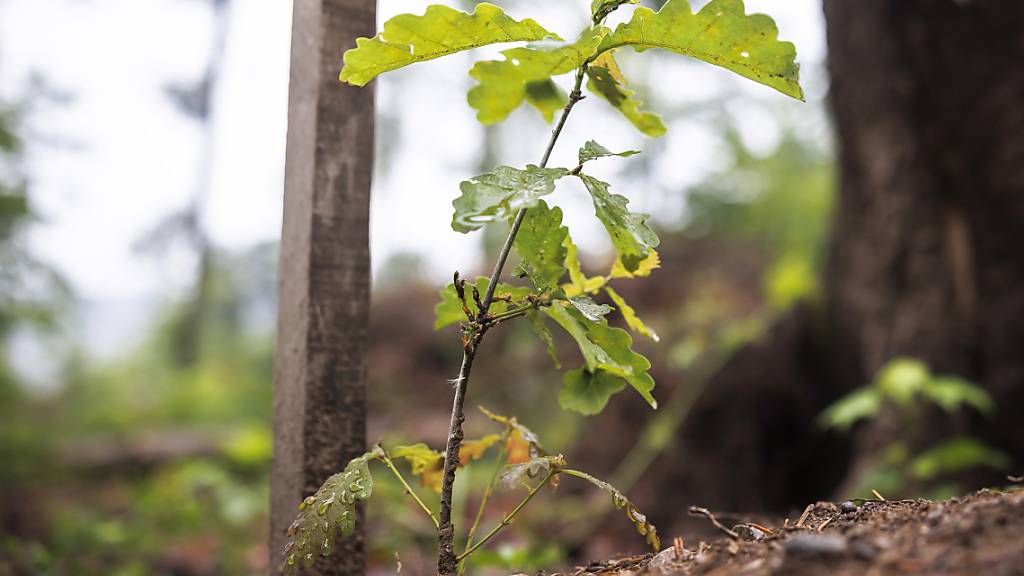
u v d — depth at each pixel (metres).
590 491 4.77
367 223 1.62
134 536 4.64
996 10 3.75
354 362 1.60
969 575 0.93
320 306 1.57
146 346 15.29
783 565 1.05
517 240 1.24
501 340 7.29
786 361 4.77
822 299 4.75
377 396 7.70
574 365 6.29
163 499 5.32
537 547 3.71
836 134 4.47
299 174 1.59
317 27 1.58
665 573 1.23
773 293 5.10
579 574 1.44
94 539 4.53
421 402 7.52
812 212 7.78
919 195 4.04
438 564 1.26
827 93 4.51
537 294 1.23
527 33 1.20
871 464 3.90
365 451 1.61
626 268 1.27
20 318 6.12
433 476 1.50
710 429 4.77
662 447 4.74
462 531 3.76
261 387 11.76
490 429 6.26
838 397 4.64
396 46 1.21
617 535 4.45
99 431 9.99
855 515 1.34
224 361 14.74
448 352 8.02
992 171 3.86
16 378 8.50
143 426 10.07
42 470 6.29
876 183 4.20
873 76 4.13
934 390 3.49
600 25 1.17
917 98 4.03
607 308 1.21
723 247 7.75
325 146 1.57
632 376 1.23
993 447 3.78
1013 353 3.78
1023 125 3.76
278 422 1.61
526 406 6.47
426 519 3.53
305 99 1.59
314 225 1.56
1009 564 0.93
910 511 1.24
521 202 1.07
